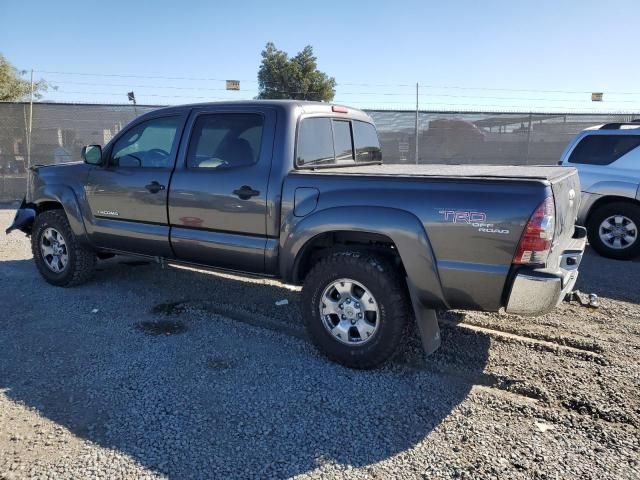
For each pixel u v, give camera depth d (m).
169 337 4.44
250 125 4.33
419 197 3.50
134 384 3.61
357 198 3.71
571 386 3.62
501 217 3.25
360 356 3.81
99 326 4.67
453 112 13.57
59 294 5.59
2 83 24.50
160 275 6.36
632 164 7.38
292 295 5.63
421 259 3.50
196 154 4.63
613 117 13.09
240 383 3.64
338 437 3.02
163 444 2.93
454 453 2.87
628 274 6.64
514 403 3.41
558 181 3.46
